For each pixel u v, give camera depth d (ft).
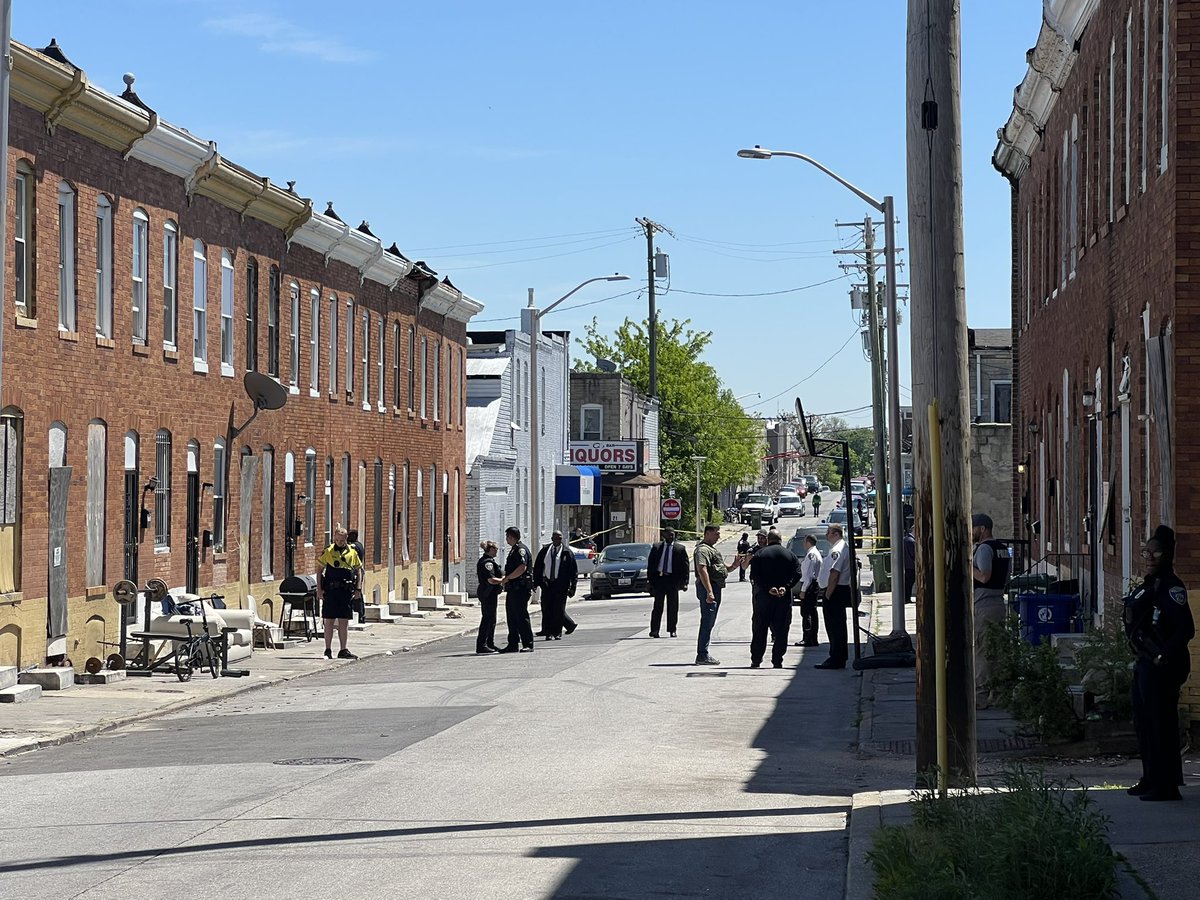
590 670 80.64
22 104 73.77
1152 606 38.91
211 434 98.68
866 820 36.81
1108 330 70.23
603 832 36.70
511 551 96.27
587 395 256.32
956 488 36.70
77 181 79.71
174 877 31.58
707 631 82.74
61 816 39.58
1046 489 99.14
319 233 117.70
